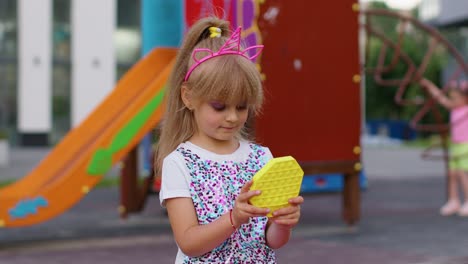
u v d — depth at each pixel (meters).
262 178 1.85
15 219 5.73
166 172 2.11
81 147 6.97
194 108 2.10
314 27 6.61
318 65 6.64
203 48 2.09
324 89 6.69
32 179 6.68
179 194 2.06
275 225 2.06
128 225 7.56
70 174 5.96
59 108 23.56
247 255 2.09
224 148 2.17
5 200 5.71
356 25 6.80
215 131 2.03
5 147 16.41
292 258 5.70
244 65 2.01
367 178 13.93
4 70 22.86
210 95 1.99
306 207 9.36
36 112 23.17
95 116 7.29
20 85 23.03
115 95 7.45
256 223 2.12
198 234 1.95
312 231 7.16
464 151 8.31
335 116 6.75
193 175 2.08
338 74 6.75
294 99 6.54
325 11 6.65
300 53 6.55
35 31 23.03
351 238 6.73
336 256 5.77
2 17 22.75
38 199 5.82
